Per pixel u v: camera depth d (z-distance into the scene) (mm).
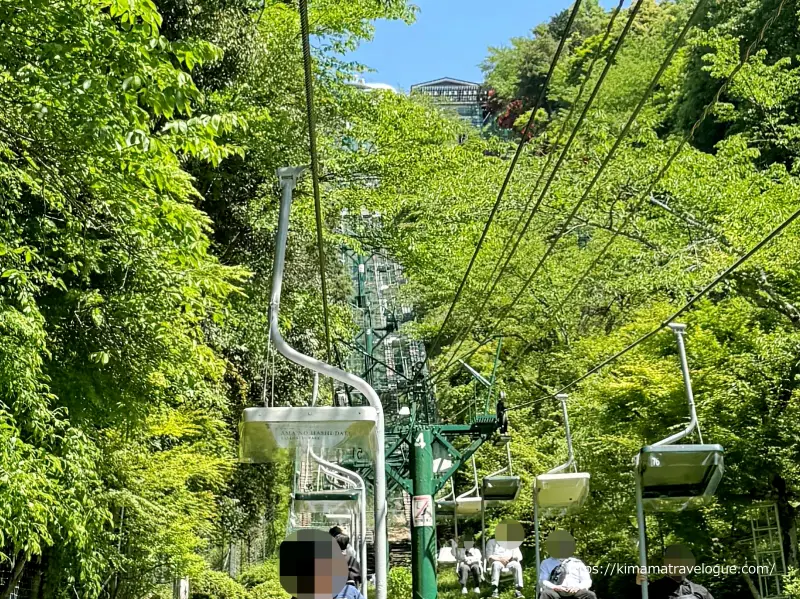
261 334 16531
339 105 19109
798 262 13961
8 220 8469
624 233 17188
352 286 29547
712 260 14648
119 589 12211
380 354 28984
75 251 9094
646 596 10375
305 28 4242
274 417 6625
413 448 16203
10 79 7488
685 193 15820
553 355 24125
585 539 17188
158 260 9383
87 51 7504
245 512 18938
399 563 27000
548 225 20219
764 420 13492
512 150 25984
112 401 9789
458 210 18953
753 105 17719
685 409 14094
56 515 7848
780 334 13766
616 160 16969
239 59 16172
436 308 28641
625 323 20984
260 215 17031
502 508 21062
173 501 12297
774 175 16438
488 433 16812
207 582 16969
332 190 18672
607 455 15633
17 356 7422
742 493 13781
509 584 21062
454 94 75500
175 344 9953
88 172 8367
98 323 8930
